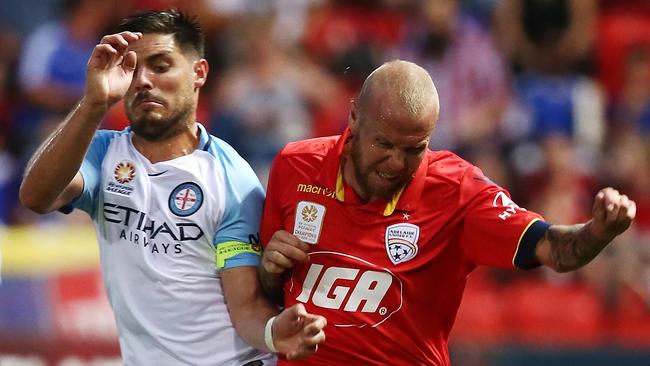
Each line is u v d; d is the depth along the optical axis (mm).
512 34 45781
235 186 18562
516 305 34625
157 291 18203
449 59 43562
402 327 17656
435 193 17609
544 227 16625
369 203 17625
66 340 31641
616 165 40906
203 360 18297
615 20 47469
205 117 41438
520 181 39812
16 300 31812
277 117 40531
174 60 18219
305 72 42156
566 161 39906
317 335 15914
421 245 17500
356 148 17234
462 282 17984
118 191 18328
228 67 43000
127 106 18156
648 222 39594
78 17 42844
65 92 41969
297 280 18000
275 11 44500
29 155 40062
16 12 45469
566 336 34406
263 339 17391
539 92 44188
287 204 18156
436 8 43875
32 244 32719
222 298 18469
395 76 16688
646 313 35000
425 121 16484
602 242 15508
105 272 18688
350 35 44938
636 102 44594
